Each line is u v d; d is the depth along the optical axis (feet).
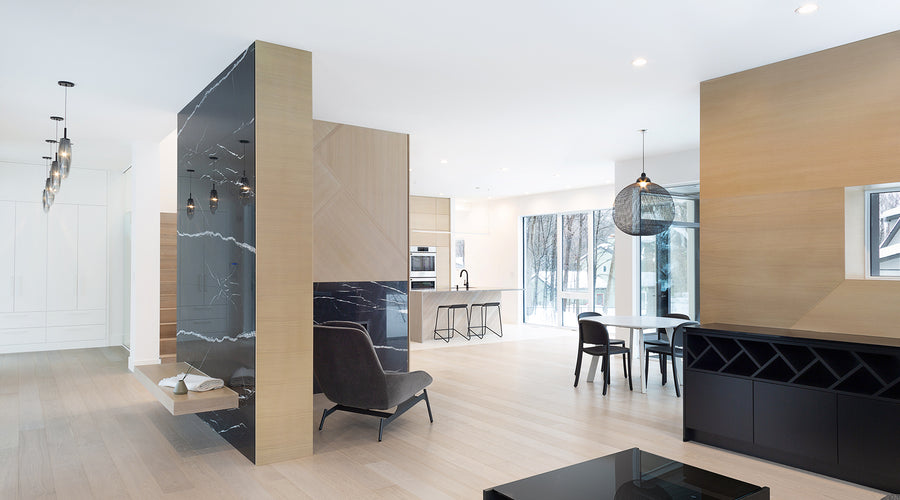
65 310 28.07
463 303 34.68
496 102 17.12
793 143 13.37
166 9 10.68
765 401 12.42
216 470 11.87
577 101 17.04
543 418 15.92
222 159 14.15
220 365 14.28
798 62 13.33
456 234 42.14
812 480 11.32
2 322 26.73
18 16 10.88
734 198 14.44
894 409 10.60
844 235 12.48
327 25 11.53
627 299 26.71
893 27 11.65
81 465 12.20
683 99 16.83
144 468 12.01
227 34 11.92
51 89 15.55
